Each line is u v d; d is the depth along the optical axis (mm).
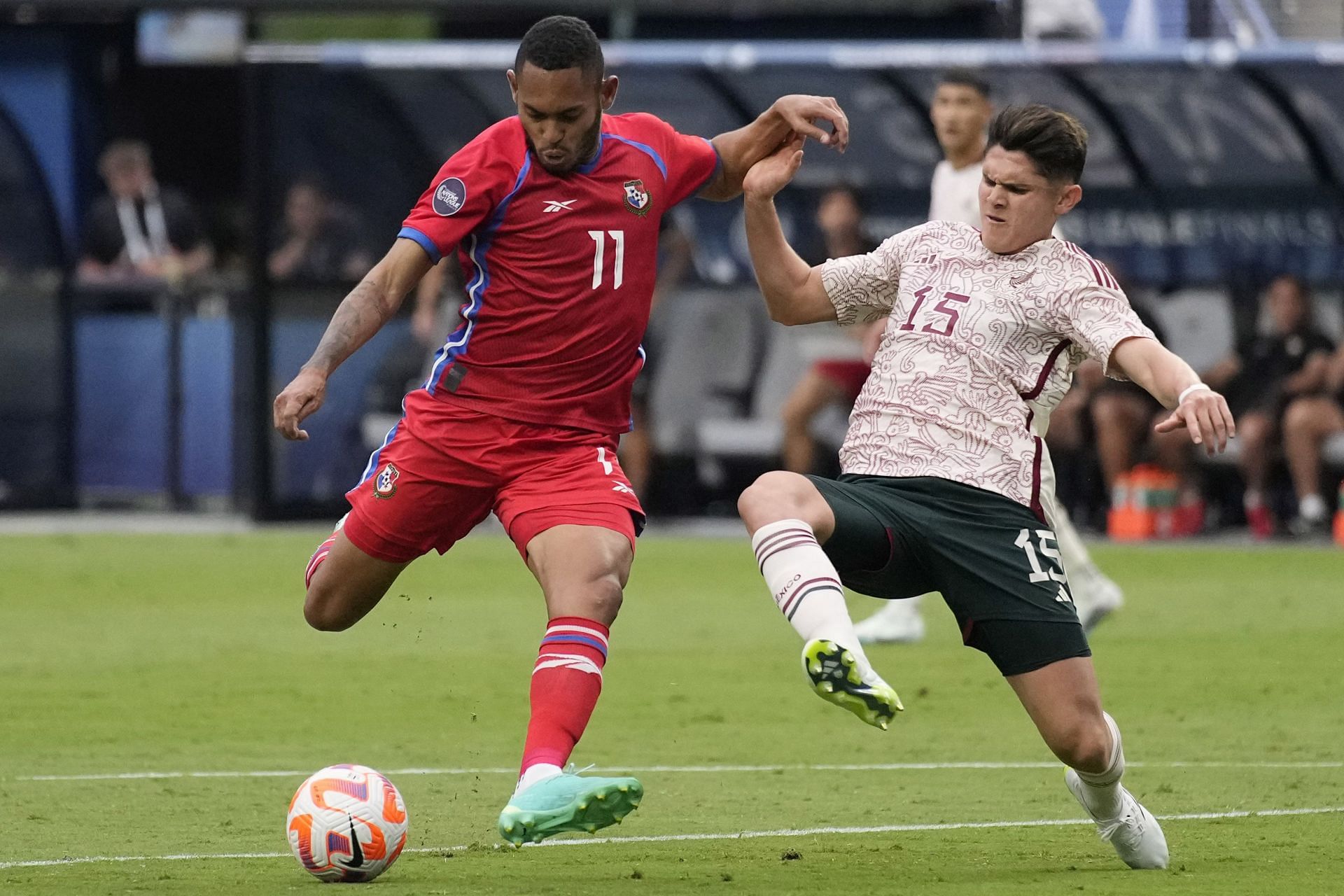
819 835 21375
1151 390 18250
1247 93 62344
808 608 17766
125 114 77562
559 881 18500
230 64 74688
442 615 45312
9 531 65875
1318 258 64875
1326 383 61594
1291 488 64375
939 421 19062
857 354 66438
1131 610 45125
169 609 46125
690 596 48906
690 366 67750
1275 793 24109
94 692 33438
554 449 20203
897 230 66438
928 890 17984
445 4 71562
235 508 70875
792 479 18922
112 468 72188
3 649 39125
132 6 70875
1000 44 63656
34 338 71500
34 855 20047
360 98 66562
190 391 71375
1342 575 52656
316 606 21047
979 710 31281
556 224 19828
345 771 18734
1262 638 40250
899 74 63156
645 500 67875
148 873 18984
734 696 32844
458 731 29438
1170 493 62812
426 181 67250
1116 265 65500
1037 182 18969
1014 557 18719
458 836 21391
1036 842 20953
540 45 19125
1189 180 64562
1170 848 20484
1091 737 18578
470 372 20156
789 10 70500
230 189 80875
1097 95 63000
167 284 71188
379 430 67750
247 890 18031
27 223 71000
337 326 19078
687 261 67438
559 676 18703
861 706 17000
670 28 71562
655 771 25828
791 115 20734
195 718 30594
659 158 20500
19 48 72688
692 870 19203
